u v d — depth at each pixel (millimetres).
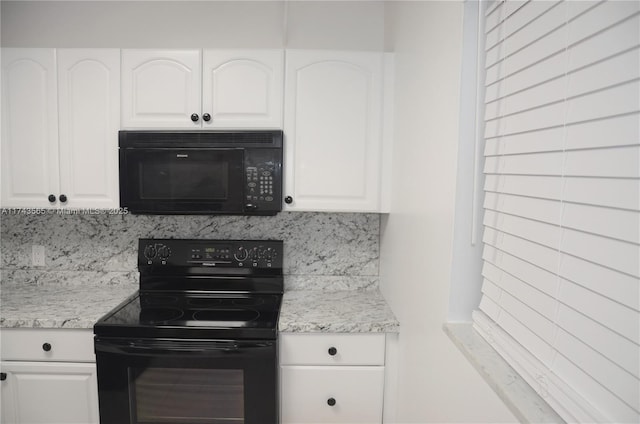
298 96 1799
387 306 1847
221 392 1580
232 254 1986
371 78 1800
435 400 1165
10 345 1637
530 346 803
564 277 688
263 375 1565
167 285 2000
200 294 1978
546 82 745
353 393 1656
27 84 1793
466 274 1050
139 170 1773
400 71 1666
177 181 1778
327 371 1643
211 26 2066
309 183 1830
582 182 645
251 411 1577
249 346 1551
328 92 1800
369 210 1841
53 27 2053
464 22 996
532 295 796
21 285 2084
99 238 2115
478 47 997
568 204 680
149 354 1540
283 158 1815
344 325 1618
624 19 556
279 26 2062
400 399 1580
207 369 1564
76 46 2059
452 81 1051
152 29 2062
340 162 1823
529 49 800
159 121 1803
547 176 741
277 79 1790
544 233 748
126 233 2115
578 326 658
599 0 600
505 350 865
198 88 1788
